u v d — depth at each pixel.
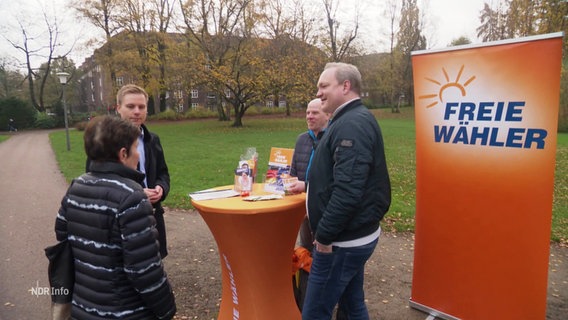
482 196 2.65
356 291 2.49
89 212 1.67
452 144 2.76
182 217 6.20
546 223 2.40
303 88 26.39
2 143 22.30
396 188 8.34
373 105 51.97
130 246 1.62
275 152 2.89
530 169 2.42
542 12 18.48
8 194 8.12
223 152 14.56
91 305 1.72
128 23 28.19
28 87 44.81
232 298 2.74
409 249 4.74
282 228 2.48
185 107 47.91
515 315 2.60
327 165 2.11
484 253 2.69
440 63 2.74
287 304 2.76
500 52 2.46
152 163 3.05
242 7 25.97
